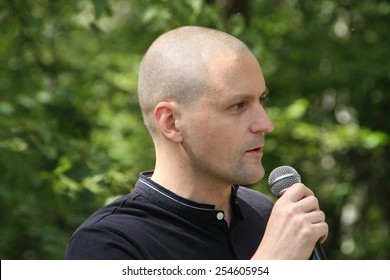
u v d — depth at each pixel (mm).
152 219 5867
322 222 5699
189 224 5867
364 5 21406
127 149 20438
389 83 22188
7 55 18672
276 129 19031
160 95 5980
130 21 23094
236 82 5781
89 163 12547
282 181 6090
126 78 20391
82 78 22672
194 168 5918
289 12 23406
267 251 5613
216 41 5957
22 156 13148
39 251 15648
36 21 14555
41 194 13352
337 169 23125
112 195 12477
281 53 22188
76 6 16719
